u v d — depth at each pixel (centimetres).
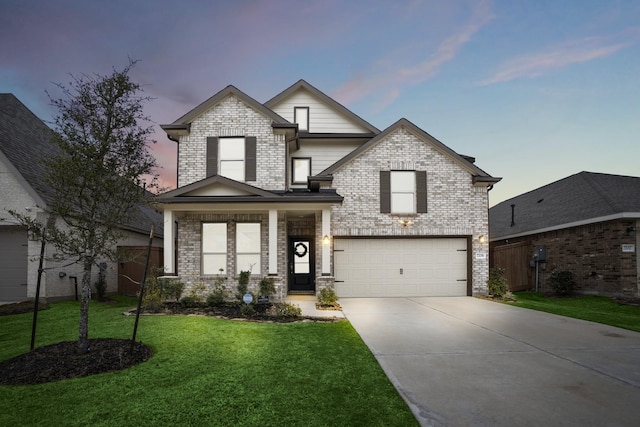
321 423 400
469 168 1443
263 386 502
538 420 411
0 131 1306
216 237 1314
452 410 436
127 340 694
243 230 1321
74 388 487
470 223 1438
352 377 542
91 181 614
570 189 1828
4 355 639
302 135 1645
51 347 653
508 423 404
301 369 573
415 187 1441
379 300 1338
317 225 1345
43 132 1614
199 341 716
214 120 1395
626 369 585
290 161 1672
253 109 1398
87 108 622
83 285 628
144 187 674
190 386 497
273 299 1203
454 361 625
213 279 1270
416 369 583
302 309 1122
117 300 1370
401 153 1447
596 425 399
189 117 1393
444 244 1448
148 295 1098
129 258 687
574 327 888
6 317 973
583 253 1498
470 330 854
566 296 1480
